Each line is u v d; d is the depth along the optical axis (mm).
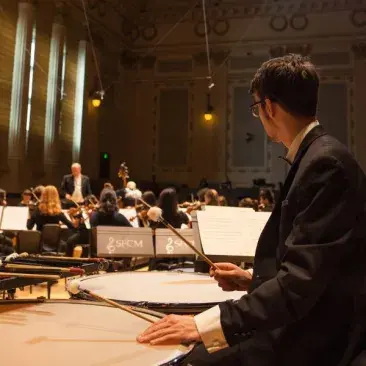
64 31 13570
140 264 7539
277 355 1387
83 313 1902
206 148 17031
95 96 14492
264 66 1588
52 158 13047
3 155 11328
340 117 16125
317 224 1285
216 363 1508
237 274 1938
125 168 11805
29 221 7617
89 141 15164
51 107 13055
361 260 1352
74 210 7820
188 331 1370
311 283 1240
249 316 1300
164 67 17609
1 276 1881
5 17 11328
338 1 16219
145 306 2102
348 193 1302
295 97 1510
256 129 16750
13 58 11695
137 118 17609
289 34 16609
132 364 1266
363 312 1354
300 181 1363
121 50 17328
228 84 17125
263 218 2951
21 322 1740
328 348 1349
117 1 16203
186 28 17406
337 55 16359
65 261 2516
